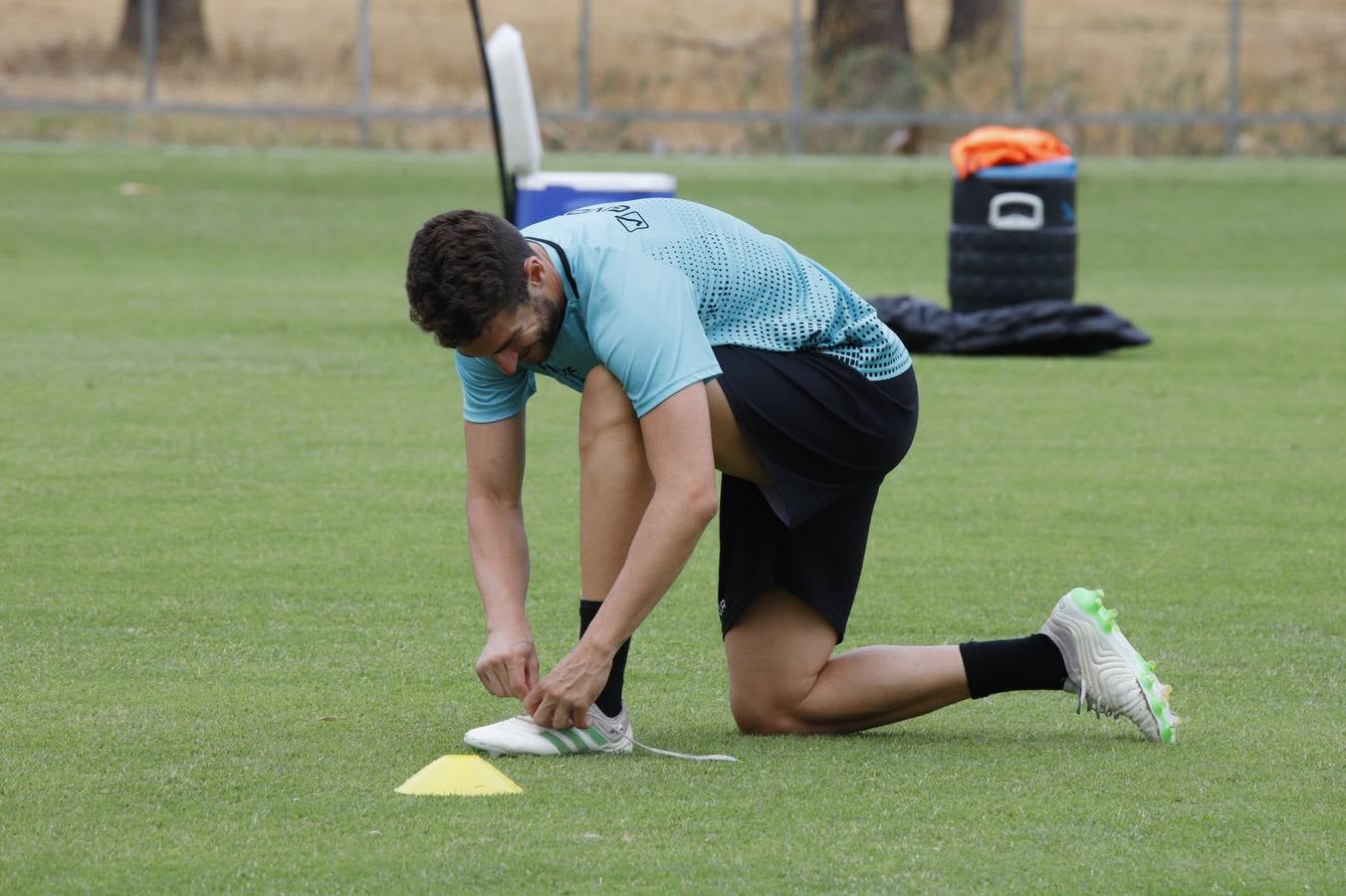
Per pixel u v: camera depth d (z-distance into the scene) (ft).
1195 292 162.91
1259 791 42.55
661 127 278.26
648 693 52.11
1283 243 197.06
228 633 57.52
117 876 36.22
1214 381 114.52
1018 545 72.02
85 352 118.11
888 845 38.37
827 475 45.14
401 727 47.65
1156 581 66.18
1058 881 36.42
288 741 46.14
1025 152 130.31
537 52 296.92
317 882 35.96
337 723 47.93
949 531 74.38
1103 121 271.90
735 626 47.19
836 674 47.16
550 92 290.97
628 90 288.71
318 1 307.78
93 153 255.91
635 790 42.04
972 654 46.80
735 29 299.38
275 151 267.39
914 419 46.93
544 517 75.77
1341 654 56.54
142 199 214.28
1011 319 125.70
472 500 46.68
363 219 205.57
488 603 45.62
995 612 61.77
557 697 43.42
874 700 46.88
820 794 41.93
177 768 43.57
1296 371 118.62
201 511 75.56
